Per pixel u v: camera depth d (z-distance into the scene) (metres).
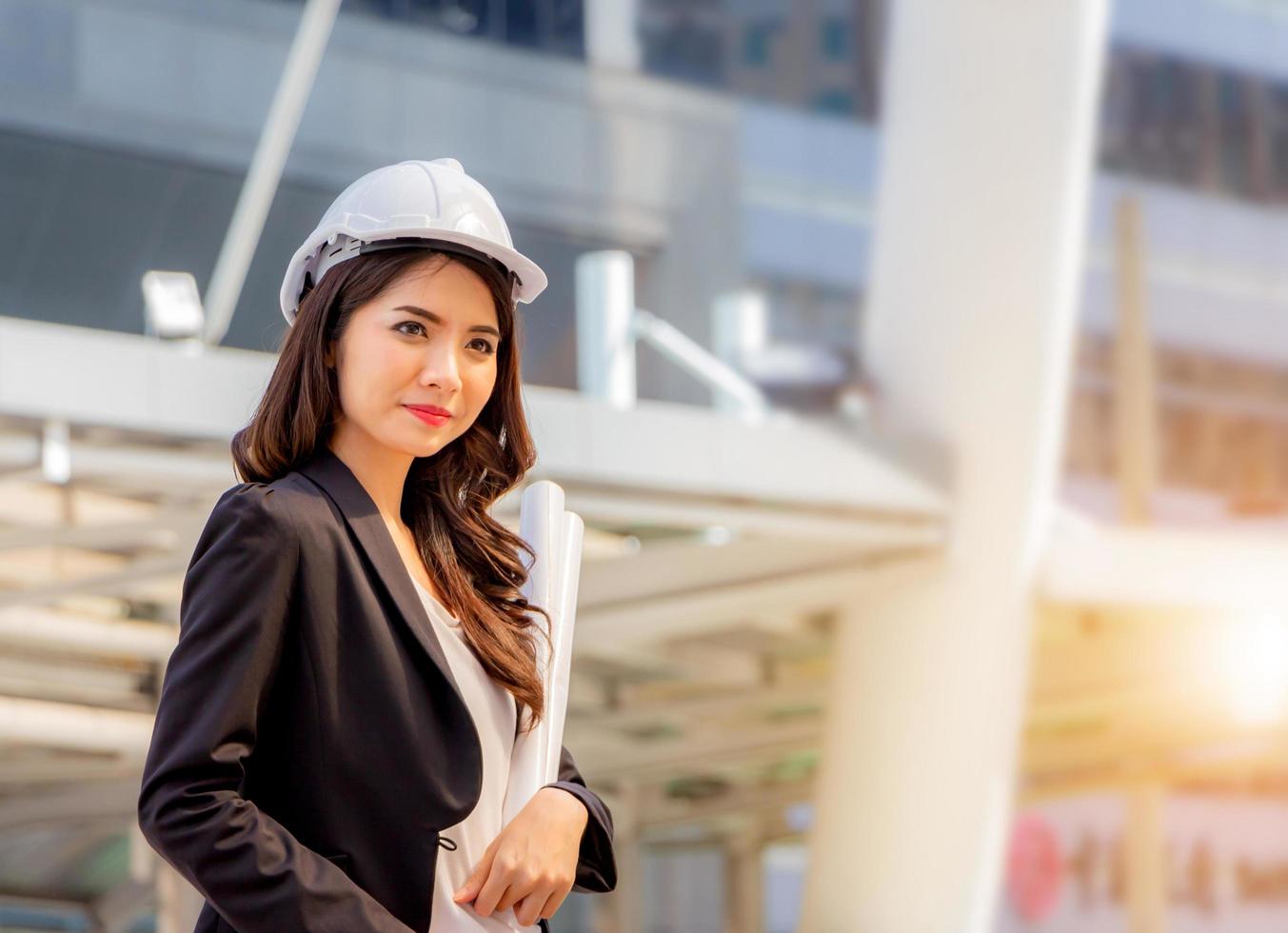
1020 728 10.84
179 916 16.41
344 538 1.69
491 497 1.99
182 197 9.15
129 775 14.64
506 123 11.09
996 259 10.66
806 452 9.77
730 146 12.56
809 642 14.40
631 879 22.88
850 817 11.05
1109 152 21.55
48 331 7.20
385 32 10.57
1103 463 20.83
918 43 11.12
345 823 1.63
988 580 10.59
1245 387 21.53
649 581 10.88
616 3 12.57
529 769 1.80
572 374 9.99
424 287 1.74
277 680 1.64
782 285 13.42
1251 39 22.64
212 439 7.61
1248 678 13.68
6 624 10.88
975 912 10.75
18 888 18.83
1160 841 24.31
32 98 8.73
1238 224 21.89
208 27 9.44
